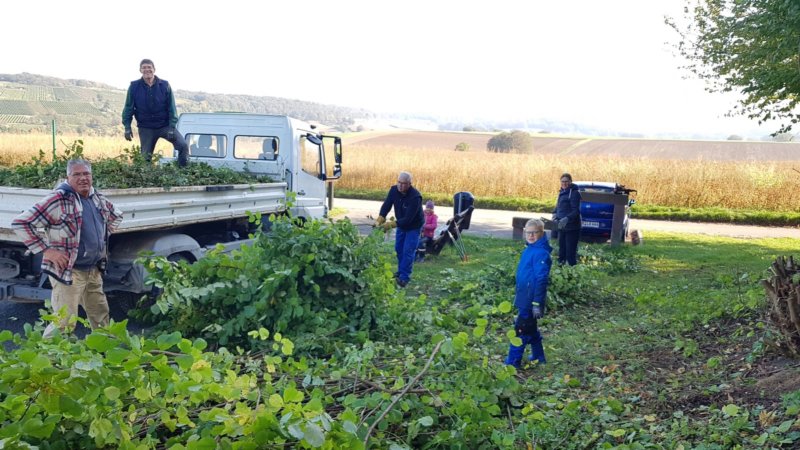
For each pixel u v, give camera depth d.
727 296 9.15
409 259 10.74
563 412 4.88
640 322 8.43
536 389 5.70
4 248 7.49
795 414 4.61
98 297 6.57
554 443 4.54
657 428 4.79
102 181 7.98
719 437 4.43
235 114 12.30
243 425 2.95
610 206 17.25
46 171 8.03
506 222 22.56
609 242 17.52
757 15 10.26
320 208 12.97
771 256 15.21
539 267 6.39
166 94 10.19
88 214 6.23
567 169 31.00
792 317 5.86
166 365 3.16
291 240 7.06
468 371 4.71
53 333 4.34
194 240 8.77
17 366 2.96
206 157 12.56
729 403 5.18
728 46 11.30
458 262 13.36
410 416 4.49
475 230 19.80
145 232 8.20
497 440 4.13
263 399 3.85
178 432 3.62
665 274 12.63
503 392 4.97
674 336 7.63
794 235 21.19
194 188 8.72
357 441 2.90
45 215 5.93
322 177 13.14
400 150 43.25
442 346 4.30
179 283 6.58
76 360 3.23
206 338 6.61
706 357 6.70
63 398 2.84
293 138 12.01
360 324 7.11
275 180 12.09
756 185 26.97
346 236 7.63
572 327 8.36
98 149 31.48
